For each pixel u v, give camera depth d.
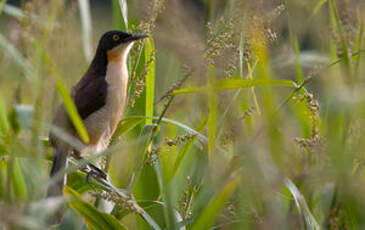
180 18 6.25
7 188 5.21
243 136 5.29
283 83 6.30
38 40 5.00
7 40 6.26
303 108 7.20
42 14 5.41
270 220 5.03
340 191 5.52
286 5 6.99
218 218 6.17
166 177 6.98
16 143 5.27
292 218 6.59
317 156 5.66
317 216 6.93
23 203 4.68
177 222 6.60
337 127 5.52
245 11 5.39
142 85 7.94
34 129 4.97
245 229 5.47
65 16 5.71
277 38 6.88
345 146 5.60
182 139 7.03
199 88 6.63
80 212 6.37
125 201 6.41
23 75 6.53
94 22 12.14
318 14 6.96
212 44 6.73
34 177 5.10
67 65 6.09
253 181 5.02
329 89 5.33
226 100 6.35
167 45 5.94
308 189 6.63
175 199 7.39
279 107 6.33
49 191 7.08
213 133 6.47
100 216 6.36
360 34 6.57
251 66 7.62
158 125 7.61
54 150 8.48
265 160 5.05
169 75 9.45
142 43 8.38
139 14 8.70
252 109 6.44
